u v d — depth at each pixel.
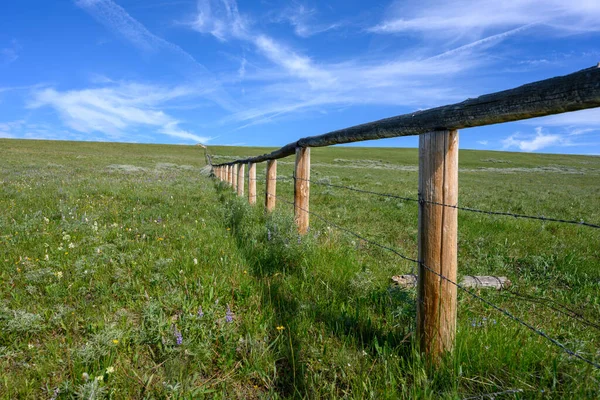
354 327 2.87
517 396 2.02
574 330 3.14
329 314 3.05
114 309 3.13
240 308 3.22
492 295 3.96
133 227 6.06
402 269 4.59
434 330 2.31
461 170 48.22
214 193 12.31
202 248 4.88
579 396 1.99
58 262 4.07
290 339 2.55
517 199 16.95
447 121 2.13
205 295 3.30
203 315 2.91
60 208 7.26
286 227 5.06
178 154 56.62
